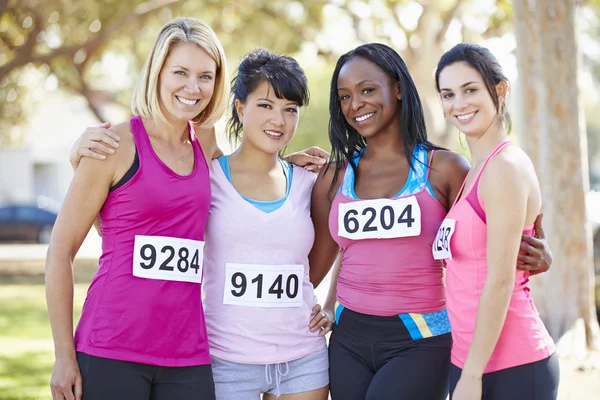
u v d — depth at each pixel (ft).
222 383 14.71
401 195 14.56
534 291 31.12
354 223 14.66
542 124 30.66
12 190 138.51
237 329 14.71
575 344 29.58
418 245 14.37
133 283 13.28
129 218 13.41
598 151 199.72
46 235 105.29
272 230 14.90
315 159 16.25
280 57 15.46
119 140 13.50
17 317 44.96
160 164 13.61
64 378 12.87
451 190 14.55
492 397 12.79
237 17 61.41
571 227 30.53
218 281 14.88
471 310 12.95
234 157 15.61
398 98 15.12
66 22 60.34
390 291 14.35
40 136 146.61
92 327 13.11
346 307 14.85
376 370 14.55
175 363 13.50
